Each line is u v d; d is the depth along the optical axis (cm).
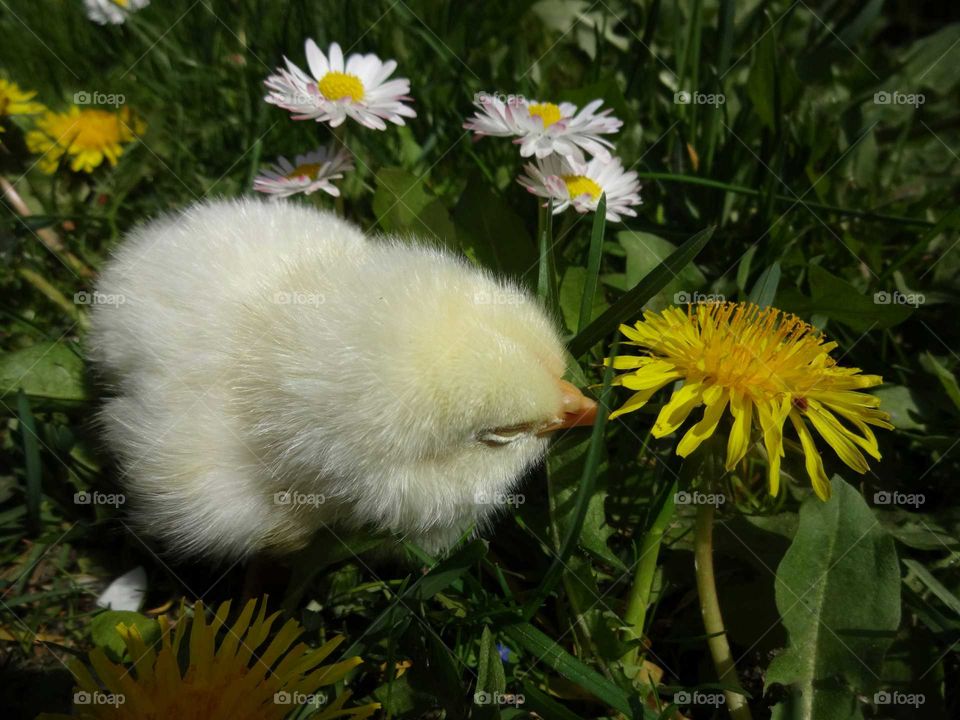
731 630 13
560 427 13
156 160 20
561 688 13
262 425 13
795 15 24
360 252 14
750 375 12
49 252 18
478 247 16
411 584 14
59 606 14
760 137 21
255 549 13
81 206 19
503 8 24
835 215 19
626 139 20
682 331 13
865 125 21
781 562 12
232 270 14
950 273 18
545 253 15
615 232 18
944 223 17
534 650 12
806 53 22
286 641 11
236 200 16
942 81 22
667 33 23
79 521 15
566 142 16
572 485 13
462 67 21
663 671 13
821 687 12
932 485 16
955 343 17
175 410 13
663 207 20
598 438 12
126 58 22
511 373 12
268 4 23
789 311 16
